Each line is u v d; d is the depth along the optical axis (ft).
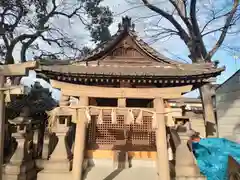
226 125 49.60
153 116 26.71
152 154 36.63
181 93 27.50
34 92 49.55
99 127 37.19
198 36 55.52
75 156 26.63
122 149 36.83
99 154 36.65
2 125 21.59
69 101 30.96
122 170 34.68
